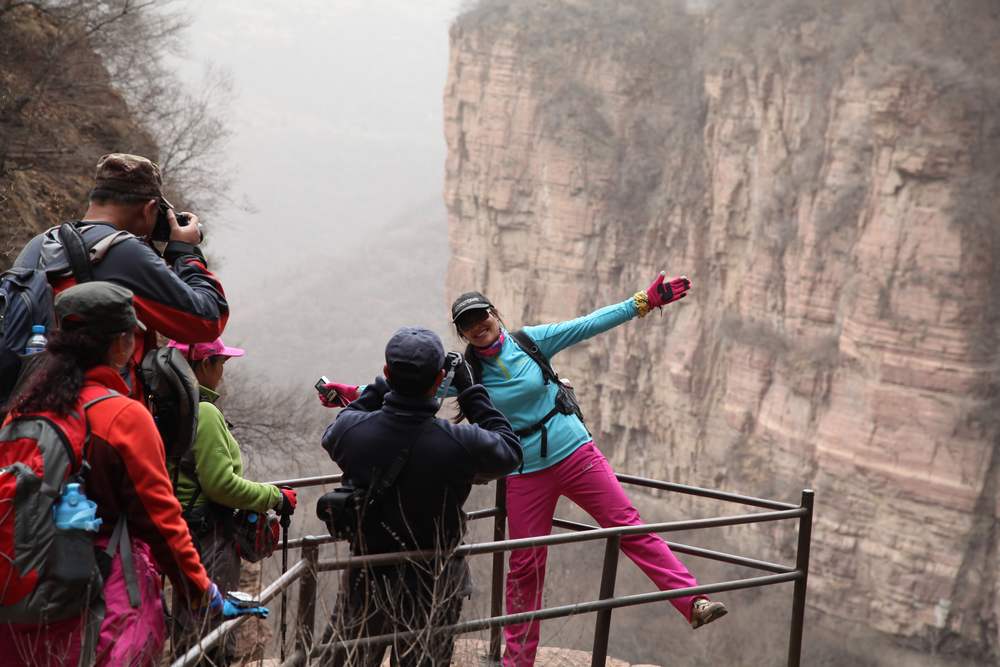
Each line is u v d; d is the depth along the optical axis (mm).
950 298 41688
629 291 61312
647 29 60469
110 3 23641
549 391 5188
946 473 42188
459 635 4223
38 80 20625
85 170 21312
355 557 3773
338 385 4852
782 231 49312
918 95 41875
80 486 2982
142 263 3348
